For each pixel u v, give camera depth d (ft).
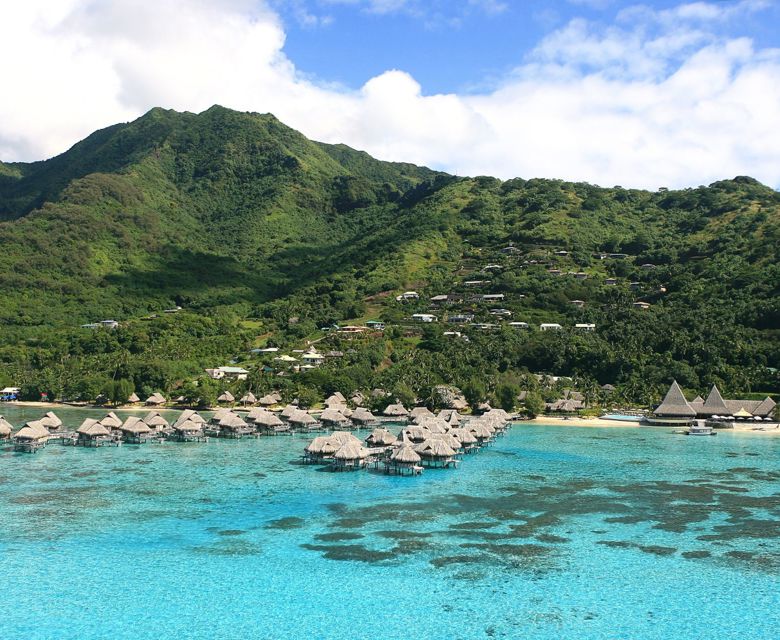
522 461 305.12
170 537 185.57
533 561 167.22
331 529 193.47
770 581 154.92
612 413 483.51
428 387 489.67
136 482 255.09
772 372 487.20
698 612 139.64
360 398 493.36
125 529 192.44
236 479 261.65
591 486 250.16
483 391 471.21
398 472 274.77
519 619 136.26
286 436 387.75
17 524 196.95
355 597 146.10
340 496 233.35
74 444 347.56
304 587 151.23
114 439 357.61
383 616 137.39
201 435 372.38
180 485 250.16
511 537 186.09
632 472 277.85
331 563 165.68
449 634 130.00
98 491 239.09
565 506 219.61
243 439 375.66
